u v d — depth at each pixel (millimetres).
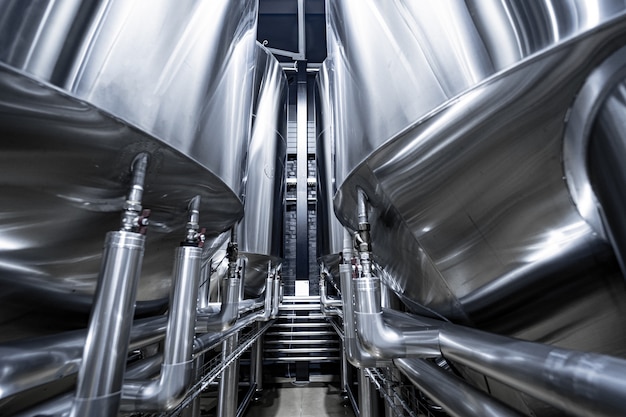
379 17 507
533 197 371
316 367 3197
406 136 420
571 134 316
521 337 515
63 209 410
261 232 1830
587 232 359
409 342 524
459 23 357
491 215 415
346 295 777
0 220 375
